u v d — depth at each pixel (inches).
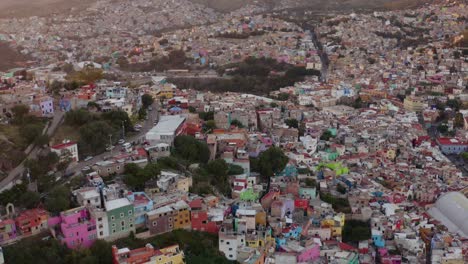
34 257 7554.1
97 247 7795.3
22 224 7864.2
